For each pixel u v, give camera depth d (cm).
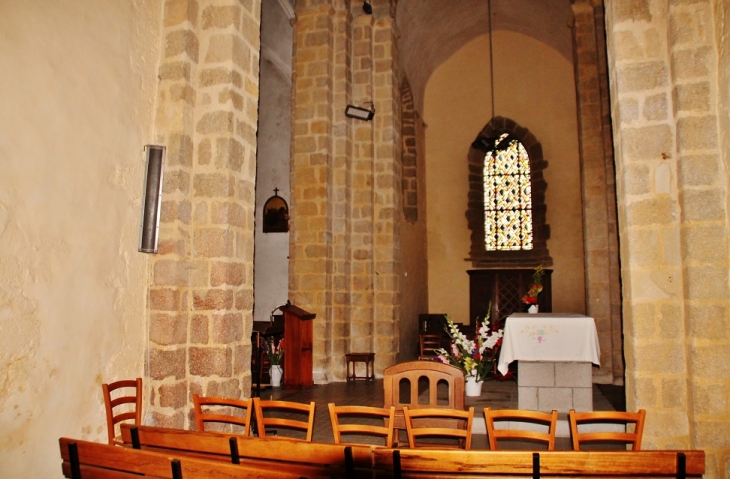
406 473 296
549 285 1542
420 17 1399
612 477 291
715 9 506
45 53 434
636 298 515
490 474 294
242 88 588
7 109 401
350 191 1117
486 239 1691
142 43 541
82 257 464
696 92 505
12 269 404
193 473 277
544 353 700
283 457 309
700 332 484
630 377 523
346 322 1078
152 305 534
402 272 1395
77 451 307
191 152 562
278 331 1019
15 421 404
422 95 1722
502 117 1692
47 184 433
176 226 538
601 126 1075
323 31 1091
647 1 541
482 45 1716
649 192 521
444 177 1717
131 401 470
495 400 775
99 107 486
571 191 1603
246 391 573
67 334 448
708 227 491
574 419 371
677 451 291
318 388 968
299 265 1057
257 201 1719
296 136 1082
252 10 614
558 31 1488
